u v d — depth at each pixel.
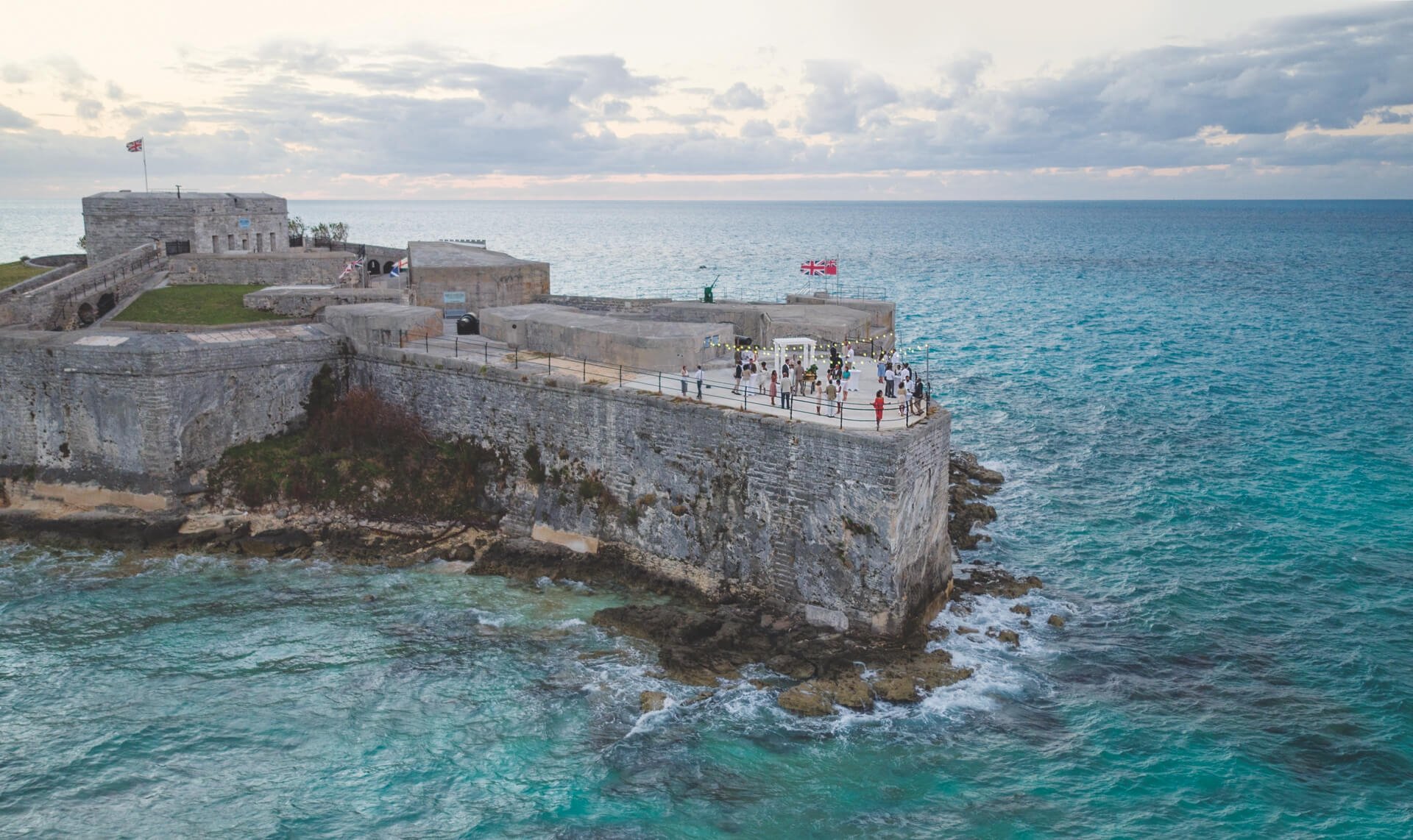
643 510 43.47
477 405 48.88
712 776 30.44
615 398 43.81
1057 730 33.06
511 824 28.31
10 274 70.19
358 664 36.28
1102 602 42.38
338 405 52.59
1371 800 29.70
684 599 42.09
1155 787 30.25
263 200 75.69
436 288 61.44
